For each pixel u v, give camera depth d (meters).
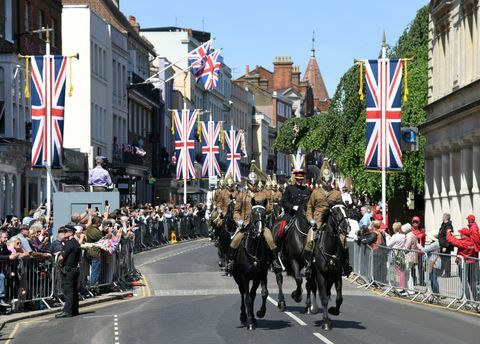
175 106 94.94
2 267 23.61
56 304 25.77
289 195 23.95
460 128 42.41
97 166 36.69
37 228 27.03
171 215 58.94
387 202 51.44
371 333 19.72
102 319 22.84
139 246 49.78
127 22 78.94
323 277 20.39
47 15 55.25
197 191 84.62
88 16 63.19
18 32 49.06
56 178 54.34
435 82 47.91
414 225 32.69
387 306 25.48
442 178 45.94
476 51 40.84
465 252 26.98
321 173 22.11
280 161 157.50
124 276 32.34
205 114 109.62
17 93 47.72
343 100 54.47
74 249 23.89
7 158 44.62
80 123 62.66
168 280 33.88
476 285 24.61
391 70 36.81
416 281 27.86
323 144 55.78
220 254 37.72
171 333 20.00
